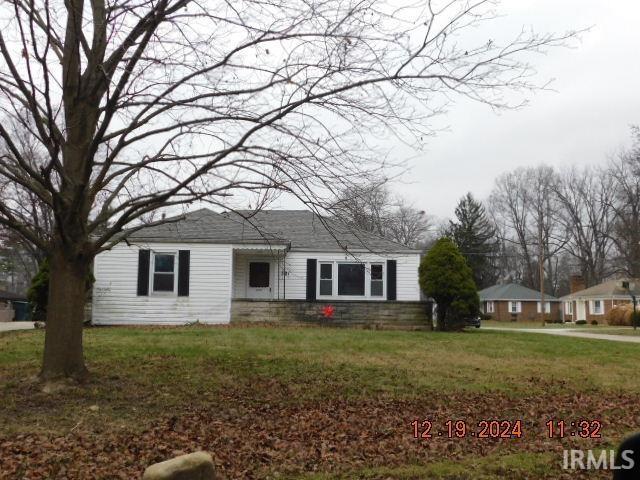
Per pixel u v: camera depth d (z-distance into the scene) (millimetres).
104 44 8008
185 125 7555
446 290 19172
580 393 9375
